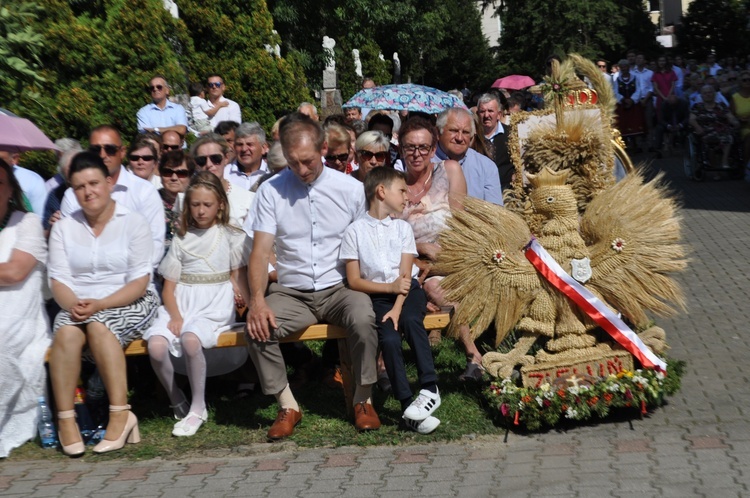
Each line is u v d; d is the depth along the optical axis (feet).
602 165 19.80
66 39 32.58
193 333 19.38
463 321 19.29
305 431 19.26
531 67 115.96
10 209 19.35
